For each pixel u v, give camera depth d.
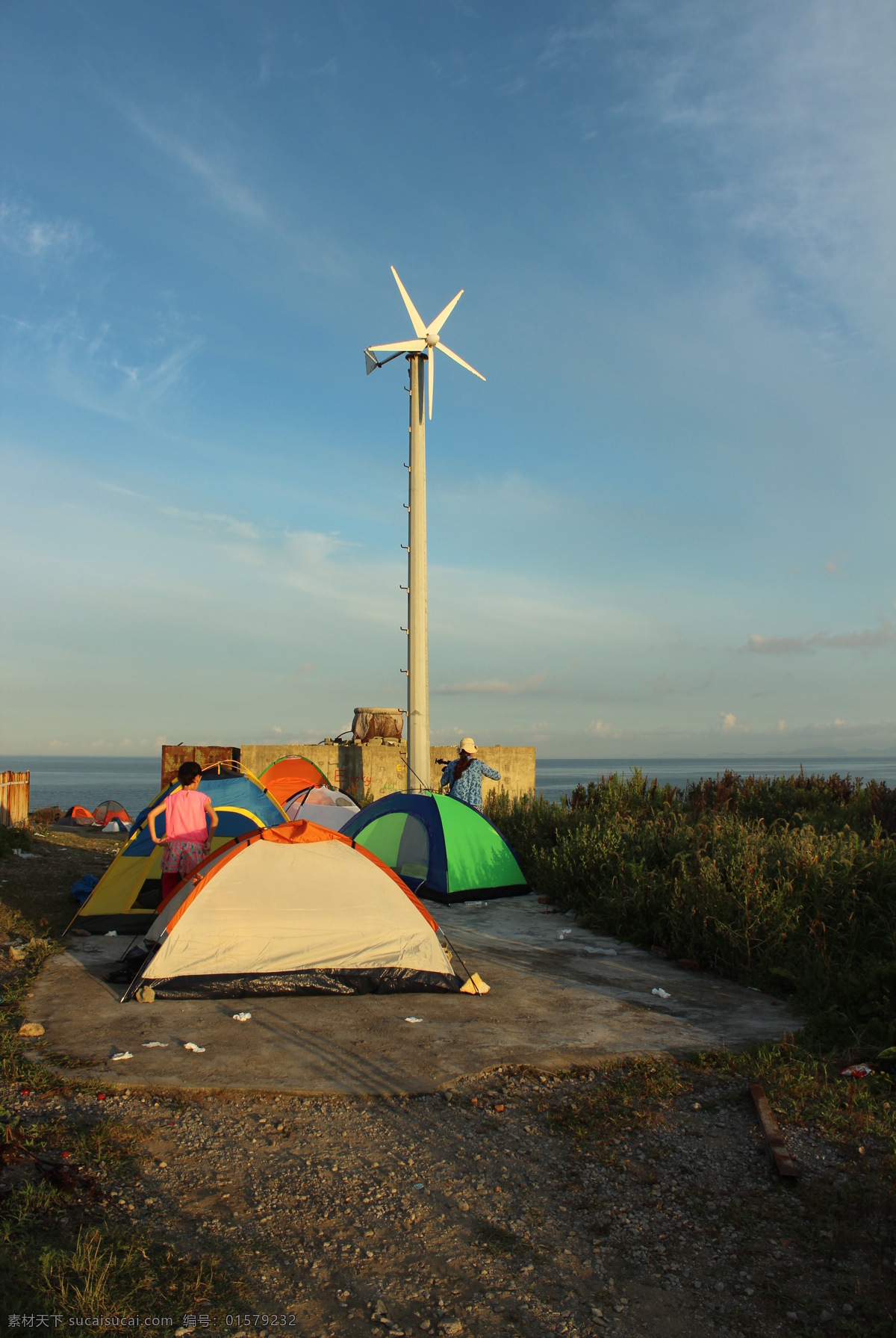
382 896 7.33
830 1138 4.59
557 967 8.08
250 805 10.10
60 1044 5.64
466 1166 4.25
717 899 8.30
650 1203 3.99
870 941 7.71
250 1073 5.25
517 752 19.89
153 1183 3.93
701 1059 5.59
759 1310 3.27
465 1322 3.12
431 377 16.94
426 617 15.82
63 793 121.06
